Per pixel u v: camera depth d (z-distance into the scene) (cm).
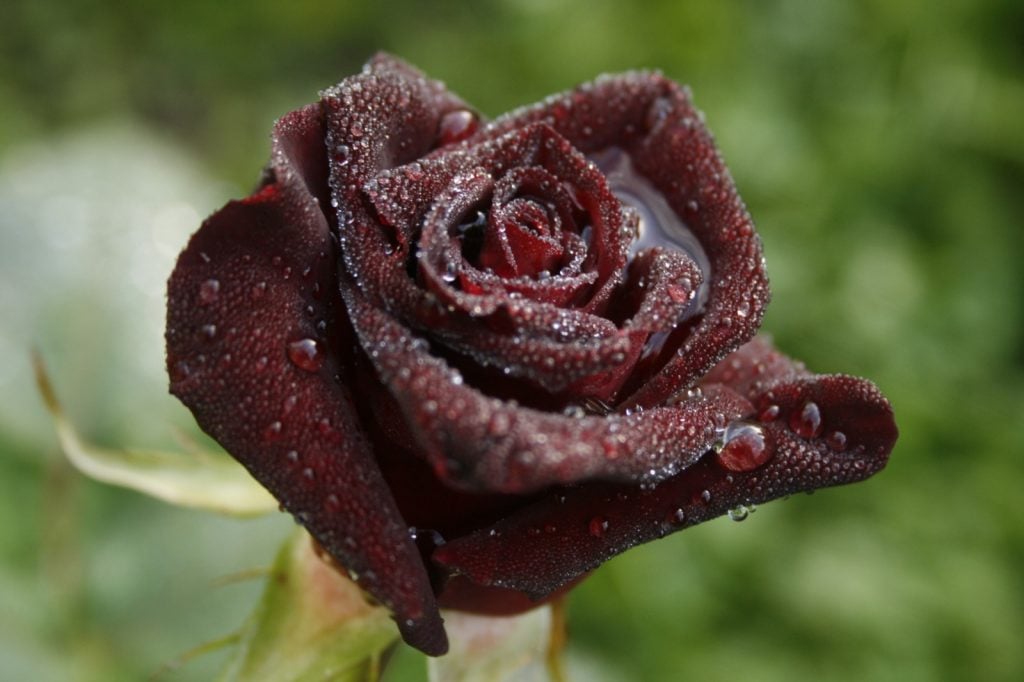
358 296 18
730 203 20
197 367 18
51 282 29
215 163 55
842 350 42
